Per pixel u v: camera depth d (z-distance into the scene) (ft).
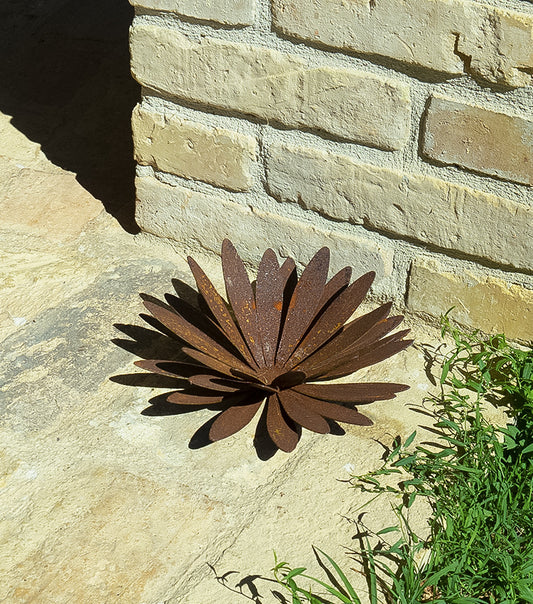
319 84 1.96
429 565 1.62
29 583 1.57
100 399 1.94
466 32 1.76
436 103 1.87
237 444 1.86
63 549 1.63
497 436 1.90
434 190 1.96
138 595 1.56
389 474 1.81
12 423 1.87
